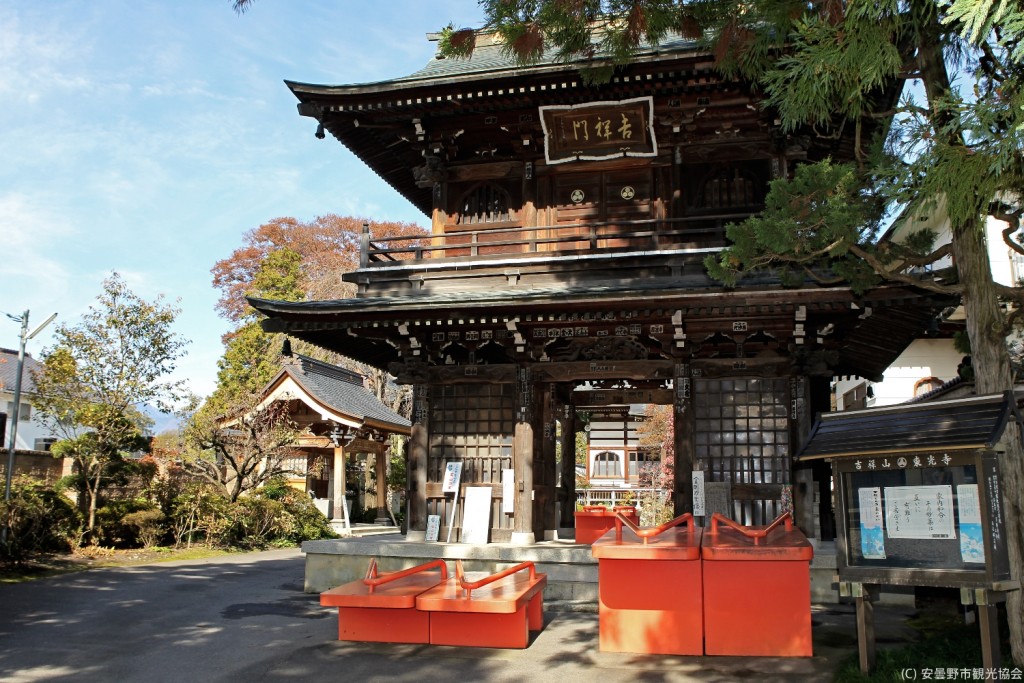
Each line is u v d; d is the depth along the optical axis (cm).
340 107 1309
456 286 1305
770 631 786
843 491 699
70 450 1856
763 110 1194
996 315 748
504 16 887
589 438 4084
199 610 1114
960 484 631
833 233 805
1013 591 671
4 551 1453
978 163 657
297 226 4919
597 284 1229
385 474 3141
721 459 1252
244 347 3738
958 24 742
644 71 1186
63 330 1991
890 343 1393
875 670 689
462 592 865
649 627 809
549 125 1302
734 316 1188
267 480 2416
